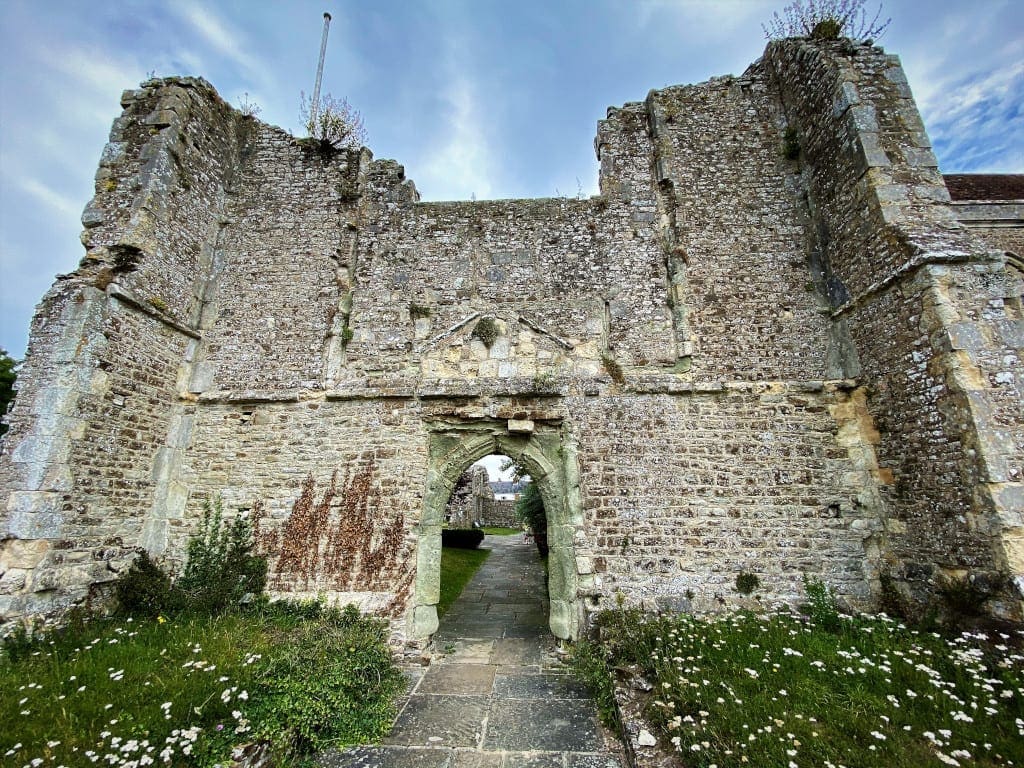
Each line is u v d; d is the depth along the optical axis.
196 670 3.81
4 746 2.80
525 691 4.80
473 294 7.21
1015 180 9.18
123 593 5.59
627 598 5.74
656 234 7.30
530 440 6.53
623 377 6.59
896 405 5.61
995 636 4.18
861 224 6.11
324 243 7.56
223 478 6.54
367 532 6.19
